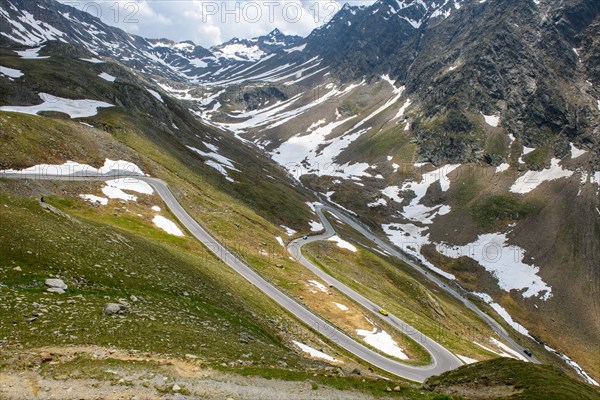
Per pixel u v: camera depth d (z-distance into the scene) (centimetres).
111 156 10888
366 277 12075
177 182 11662
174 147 15600
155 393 2234
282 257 10519
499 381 3612
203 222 10000
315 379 2775
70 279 3666
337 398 2591
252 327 4638
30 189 7662
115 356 2545
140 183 10456
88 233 4925
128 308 3438
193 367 2609
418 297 12338
